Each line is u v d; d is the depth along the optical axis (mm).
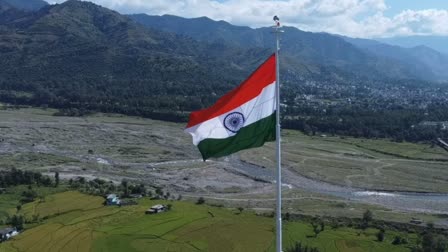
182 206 137625
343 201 164500
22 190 148875
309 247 106500
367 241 115938
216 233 115875
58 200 139125
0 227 117250
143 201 141000
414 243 116750
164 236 113125
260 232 117688
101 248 106375
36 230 115188
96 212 128375
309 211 150000
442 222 145250
